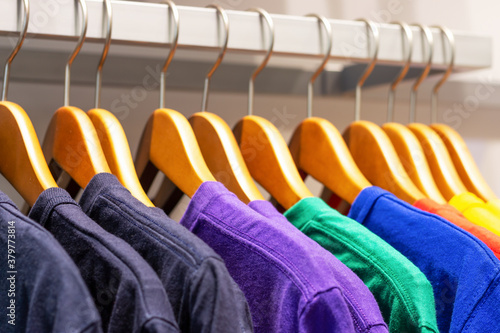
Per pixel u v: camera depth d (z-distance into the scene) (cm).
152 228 51
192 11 71
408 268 55
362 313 51
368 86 98
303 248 50
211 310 44
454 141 85
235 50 74
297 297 49
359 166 80
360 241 59
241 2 103
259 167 72
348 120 111
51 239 45
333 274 52
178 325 46
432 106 89
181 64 92
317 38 78
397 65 92
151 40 70
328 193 84
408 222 63
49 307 42
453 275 58
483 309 55
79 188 76
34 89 88
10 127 62
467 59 87
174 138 66
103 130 65
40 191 58
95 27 67
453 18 121
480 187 81
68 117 64
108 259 46
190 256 46
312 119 77
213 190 58
